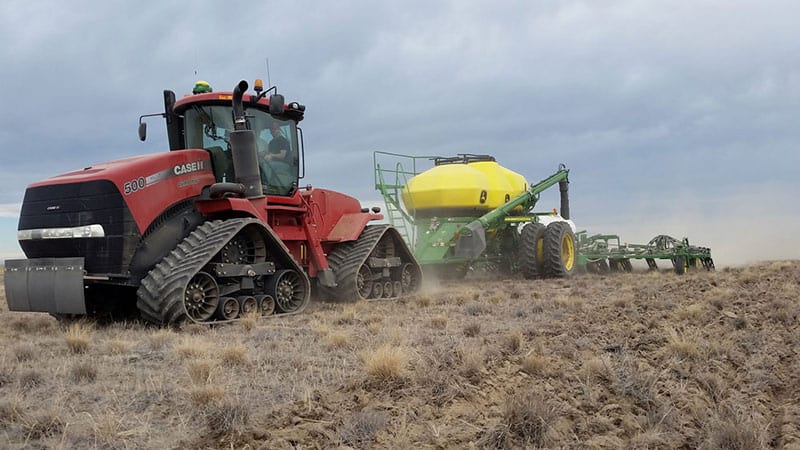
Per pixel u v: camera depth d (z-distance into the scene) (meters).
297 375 5.01
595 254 18.31
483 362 5.30
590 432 4.34
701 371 5.73
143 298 8.07
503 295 11.52
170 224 8.81
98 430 3.69
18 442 3.59
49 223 8.44
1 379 4.84
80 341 6.23
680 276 14.11
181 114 10.27
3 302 12.40
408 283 13.12
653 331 6.94
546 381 5.08
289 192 10.60
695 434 4.49
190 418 3.96
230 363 5.43
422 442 3.86
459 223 16.59
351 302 11.23
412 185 17.17
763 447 4.28
